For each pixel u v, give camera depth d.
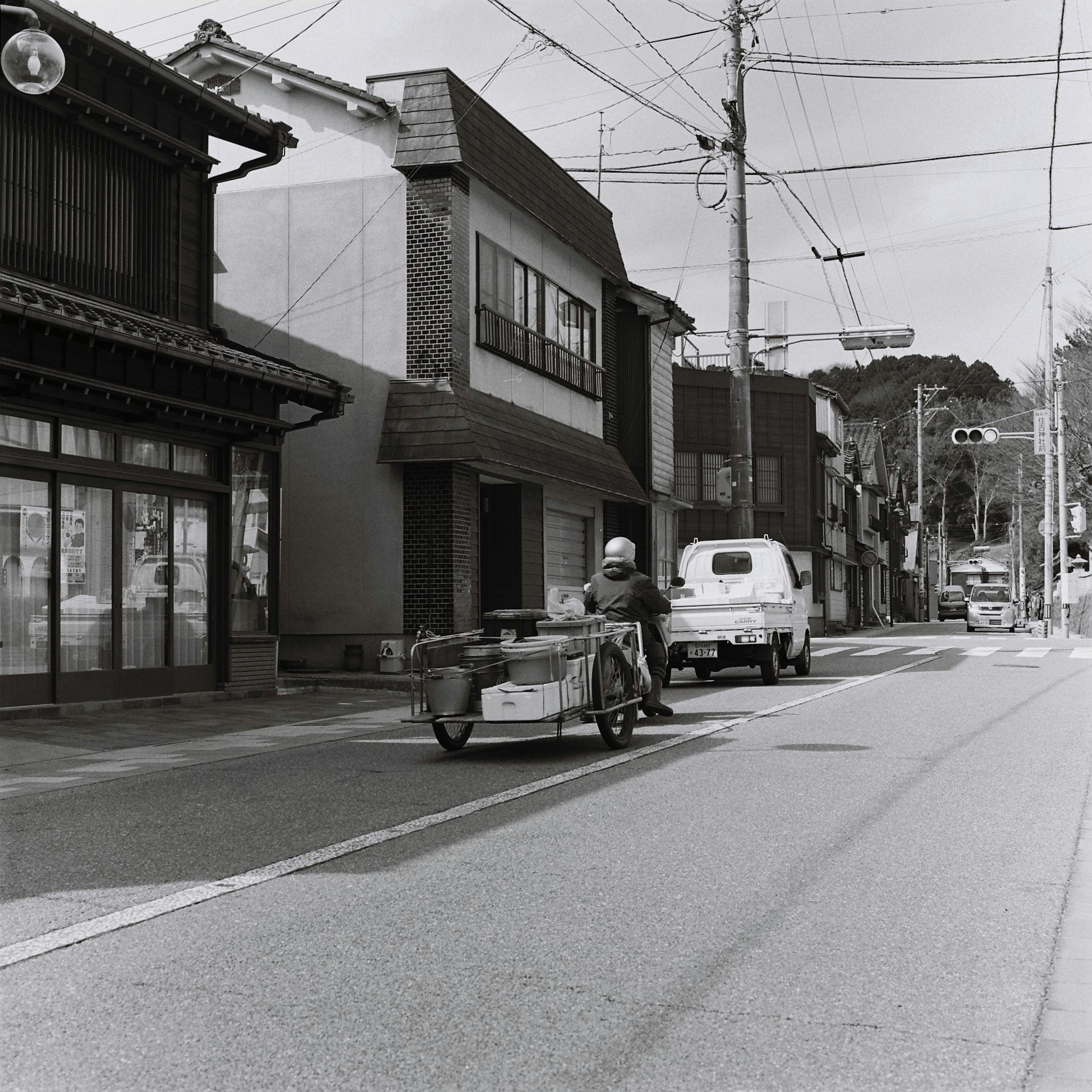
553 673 9.83
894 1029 3.83
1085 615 39.62
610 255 26.14
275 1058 3.61
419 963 4.50
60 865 6.14
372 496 19.27
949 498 102.25
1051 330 40.84
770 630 17.62
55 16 12.91
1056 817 7.20
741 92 21.28
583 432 25.02
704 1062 3.57
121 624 13.92
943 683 16.91
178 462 15.03
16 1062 3.60
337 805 7.76
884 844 6.48
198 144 16.19
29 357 12.25
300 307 19.89
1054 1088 3.39
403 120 19.48
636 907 5.25
